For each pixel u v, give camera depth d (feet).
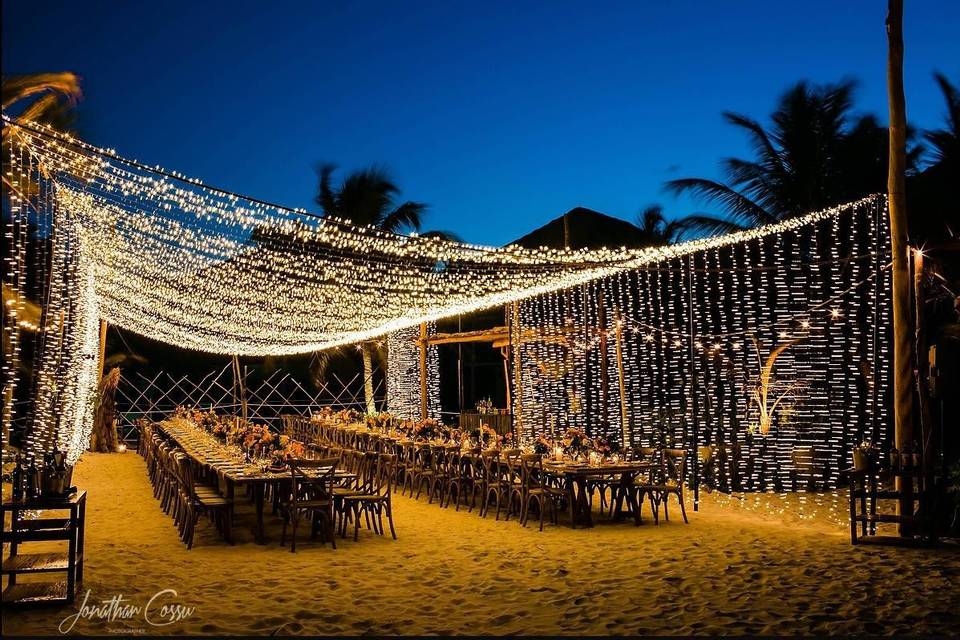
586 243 69.41
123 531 30.27
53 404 38.17
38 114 32.63
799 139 49.01
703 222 51.65
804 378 40.29
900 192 26.32
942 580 20.56
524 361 52.31
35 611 18.69
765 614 17.97
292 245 34.76
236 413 79.30
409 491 41.78
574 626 17.48
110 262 39.11
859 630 16.79
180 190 25.16
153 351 79.82
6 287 28.96
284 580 22.11
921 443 26.08
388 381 73.77
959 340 30.25
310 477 28.12
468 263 35.29
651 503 31.22
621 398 43.32
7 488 32.60
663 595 19.69
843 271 39.81
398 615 18.65
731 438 40.75
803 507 34.12
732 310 42.04
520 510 33.12
